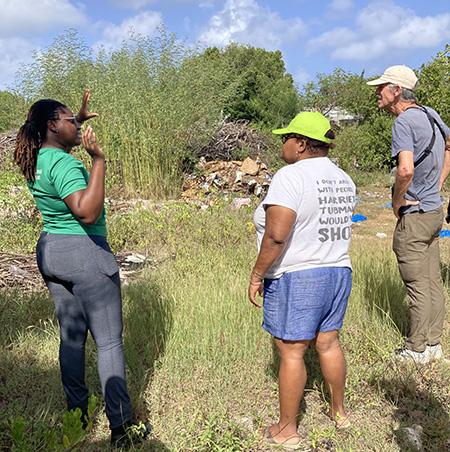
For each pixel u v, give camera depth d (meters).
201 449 3.36
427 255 4.55
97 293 3.27
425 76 18.30
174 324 4.83
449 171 4.89
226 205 11.12
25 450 2.50
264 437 3.56
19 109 15.04
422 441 3.57
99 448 3.42
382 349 4.69
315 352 4.59
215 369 4.33
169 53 14.22
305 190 3.24
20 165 3.22
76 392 3.54
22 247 8.15
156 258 7.87
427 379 4.30
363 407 3.93
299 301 3.32
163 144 13.41
